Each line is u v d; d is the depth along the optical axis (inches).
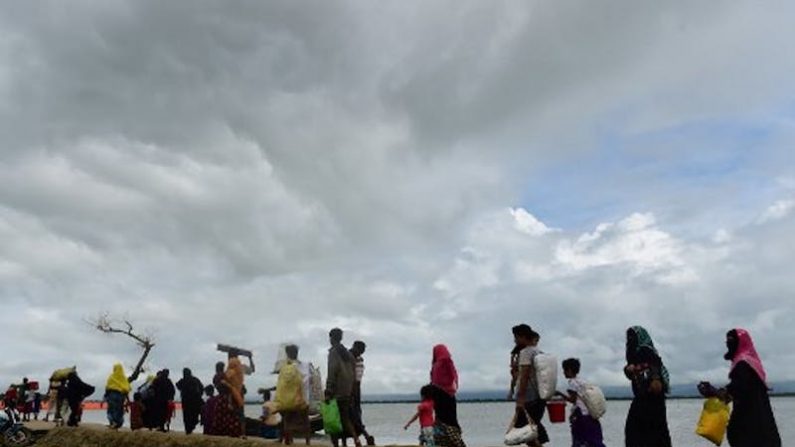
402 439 1480.1
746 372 391.2
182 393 731.4
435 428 473.7
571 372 454.0
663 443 401.4
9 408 891.4
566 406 449.1
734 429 390.9
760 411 386.0
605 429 2342.5
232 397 649.6
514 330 455.8
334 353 530.6
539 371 435.8
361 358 572.7
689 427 2469.2
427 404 482.6
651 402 405.1
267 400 722.8
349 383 530.6
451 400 479.5
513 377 456.8
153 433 693.3
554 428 2326.5
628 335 425.1
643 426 404.5
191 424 723.4
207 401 681.6
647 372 406.6
